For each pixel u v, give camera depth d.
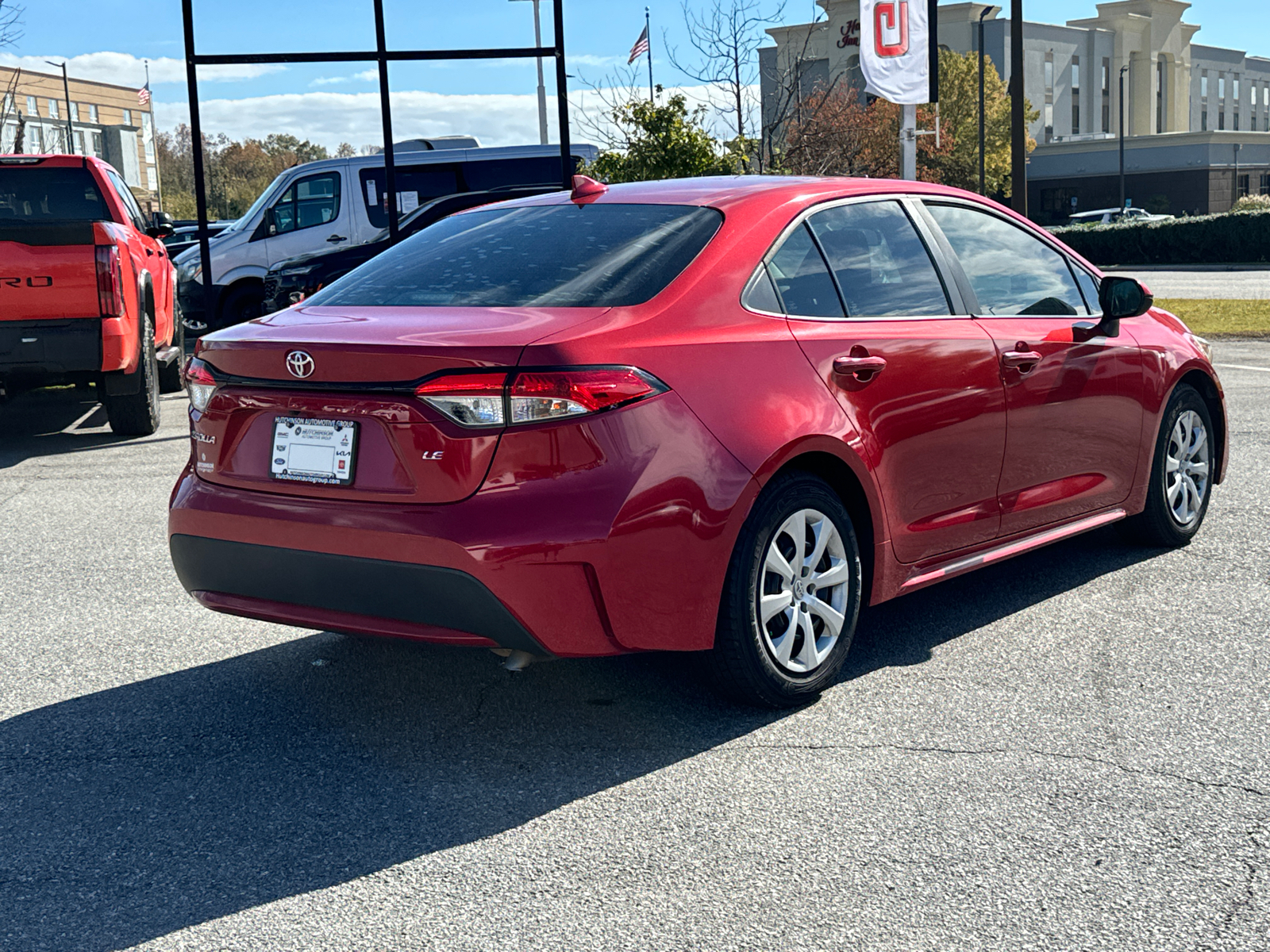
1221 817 3.01
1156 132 110.94
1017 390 4.43
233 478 3.60
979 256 4.59
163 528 6.43
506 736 3.61
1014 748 3.44
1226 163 75.19
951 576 4.27
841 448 3.74
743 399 3.51
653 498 3.28
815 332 3.81
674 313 3.51
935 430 4.10
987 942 2.49
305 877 2.82
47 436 9.88
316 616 3.46
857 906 2.63
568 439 3.19
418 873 2.83
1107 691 3.86
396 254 4.22
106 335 8.69
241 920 2.64
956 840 2.92
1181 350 5.38
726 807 3.12
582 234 3.94
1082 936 2.50
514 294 3.63
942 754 3.41
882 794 3.17
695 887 2.73
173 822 3.11
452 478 3.19
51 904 2.72
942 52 69.44
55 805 3.22
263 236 17.27
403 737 3.62
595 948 2.50
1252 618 4.54
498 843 2.96
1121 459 5.06
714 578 3.43
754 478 3.46
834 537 3.81
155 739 3.64
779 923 2.58
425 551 3.18
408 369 3.23
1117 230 41.75
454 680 4.09
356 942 2.55
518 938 2.55
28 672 4.26
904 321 4.11
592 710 3.80
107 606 5.05
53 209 10.16
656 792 3.22
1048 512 4.70
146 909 2.70
